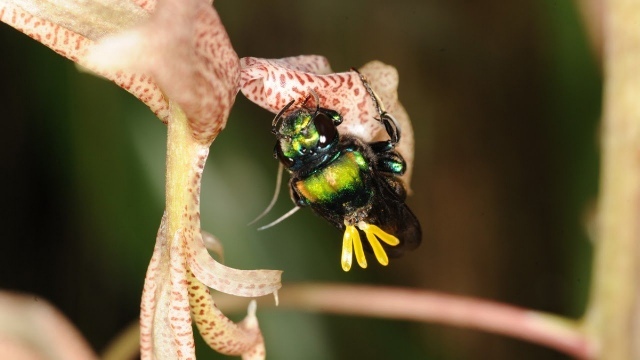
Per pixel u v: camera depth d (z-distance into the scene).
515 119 0.20
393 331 0.18
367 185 0.14
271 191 0.17
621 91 0.14
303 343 0.17
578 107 0.17
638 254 0.15
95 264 0.18
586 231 0.17
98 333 0.18
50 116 0.18
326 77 0.13
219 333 0.13
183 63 0.11
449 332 0.19
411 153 0.14
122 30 0.12
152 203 0.17
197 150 0.12
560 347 0.15
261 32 0.20
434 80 0.20
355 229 0.14
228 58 0.12
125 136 0.17
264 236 0.17
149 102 0.12
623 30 0.14
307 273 0.17
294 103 0.13
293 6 0.20
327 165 0.14
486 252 0.20
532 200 0.20
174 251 0.12
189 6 0.11
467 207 0.20
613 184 0.15
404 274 0.19
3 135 0.18
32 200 0.18
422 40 0.20
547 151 0.19
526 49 0.20
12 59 0.18
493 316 0.15
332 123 0.13
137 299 0.18
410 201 0.20
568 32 0.17
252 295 0.12
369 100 0.13
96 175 0.17
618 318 0.15
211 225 0.17
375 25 0.20
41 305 0.15
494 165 0.20
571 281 0.18
